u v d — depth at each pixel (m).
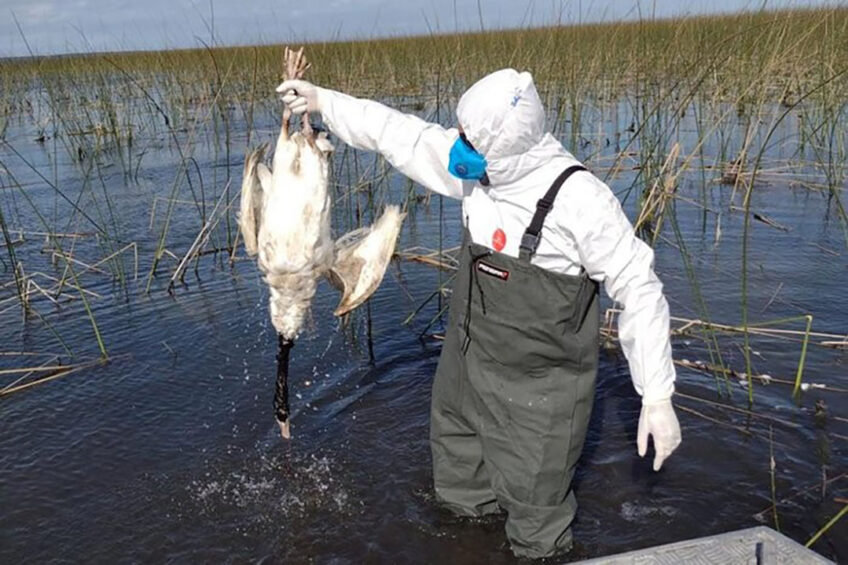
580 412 2.89
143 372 4.79
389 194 8.33
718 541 2.55
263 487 3.64
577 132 9.12
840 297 5.42
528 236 2.67
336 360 4.93
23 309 5.71
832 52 9.15
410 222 7.71
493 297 2.82
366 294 3.25
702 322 4.75
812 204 7.68
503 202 2.73
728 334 4.96
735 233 6.92
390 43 13.49
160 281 6.39
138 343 5.21
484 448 3.06
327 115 3.07
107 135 13.06
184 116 14.53
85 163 11.34
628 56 11.41
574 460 2.96
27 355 5.04
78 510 3.49
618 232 2.62
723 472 3.60
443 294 5.83
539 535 3.01
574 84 8.74
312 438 4.04
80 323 5.56
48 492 3.62
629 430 4.01
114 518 3.43
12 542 3.28
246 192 3.16
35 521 3.41
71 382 4.67
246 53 15.49
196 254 6.80
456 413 3.19
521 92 2.55
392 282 6.18
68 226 7.93
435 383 3.25
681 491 3.48
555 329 2.75
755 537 2.55
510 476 2.98
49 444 4.02
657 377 2.62
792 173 8.70
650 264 2.68
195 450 3.95
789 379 4.39
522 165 2.62
